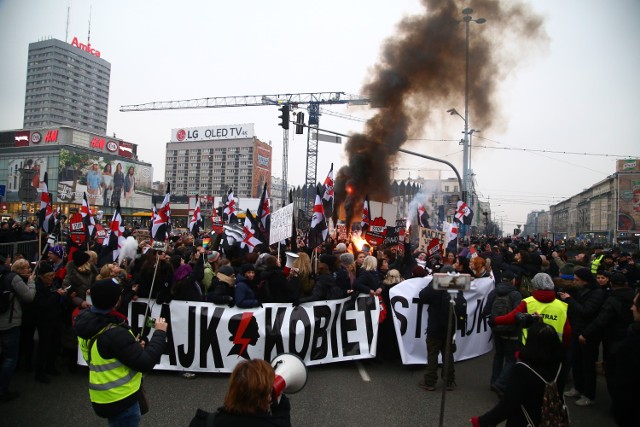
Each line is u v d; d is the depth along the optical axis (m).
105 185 104.50
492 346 8.56
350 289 7.54
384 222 11.48
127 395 3.40
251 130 159.00
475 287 8.09
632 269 11.55
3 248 12.32
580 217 93.81
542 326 3.51
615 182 59.62
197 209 15.04
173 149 167.50
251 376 2.45
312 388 6.24
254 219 10.17
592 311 5.93
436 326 6.24
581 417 5.57
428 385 6.24
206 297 6.88
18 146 102.75
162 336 3.58
